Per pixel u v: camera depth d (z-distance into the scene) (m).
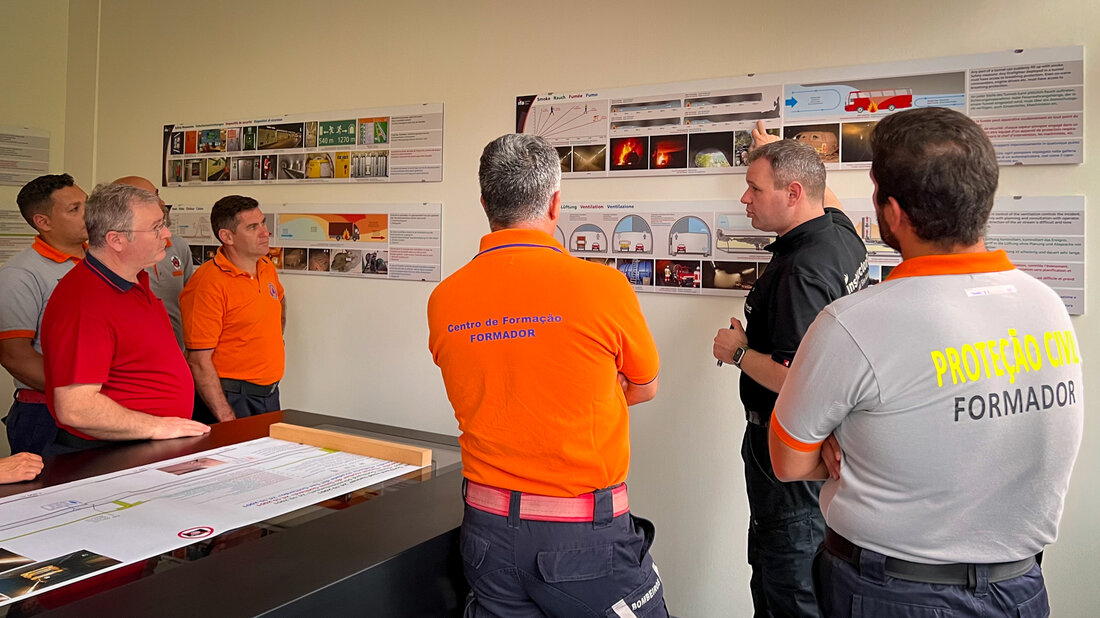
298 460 1.82
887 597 1.17
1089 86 2.23
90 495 1.52
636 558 1.46
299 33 3.70
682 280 2.83
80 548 1.25
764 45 2.68
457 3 3.28
